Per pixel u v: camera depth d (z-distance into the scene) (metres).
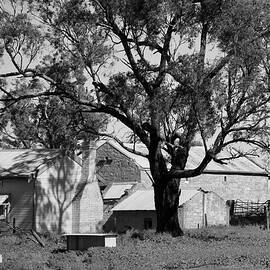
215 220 51.34
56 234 38.91
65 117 37.44
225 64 31.08
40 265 23.45
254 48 30.14
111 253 24.33
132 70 34.03
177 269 21.33
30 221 42.06
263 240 31.11
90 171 46.34
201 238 32.75
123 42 33.50
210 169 63.38
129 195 52.28
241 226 46.28
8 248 29.52
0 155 46.31
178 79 31.39
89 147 45.66
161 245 28.48
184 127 34.94
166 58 33.41
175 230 35.03
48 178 43.41
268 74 31.09
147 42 33.50
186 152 35.12
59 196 44.03
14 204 42.53
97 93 34.59
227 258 23.12
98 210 47.03
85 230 45.59
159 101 32.62
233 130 31.86
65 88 33.88
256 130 31.83
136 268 21.20
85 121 37.84
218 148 31.81
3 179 42.78
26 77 33.06
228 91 30.95
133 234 34.31
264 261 22.36
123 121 34.66
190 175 33.44
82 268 21.88
